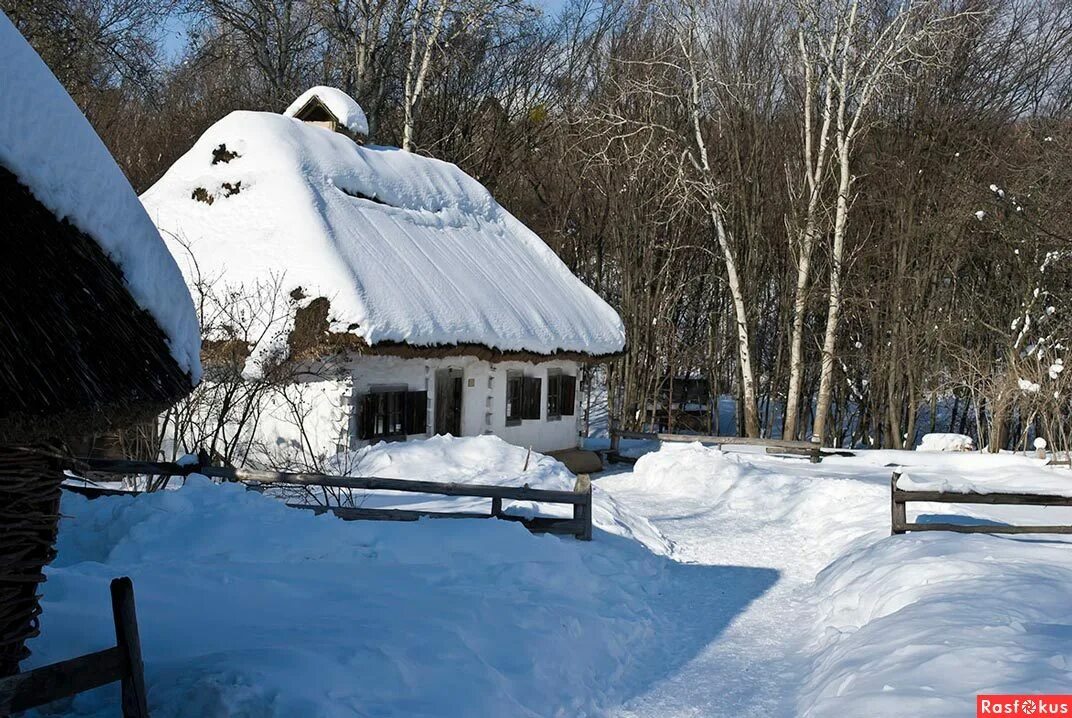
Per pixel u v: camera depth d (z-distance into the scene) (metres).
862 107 26.62
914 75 28.22
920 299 30.78
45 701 4.30
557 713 6.41
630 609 9.27
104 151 5.00
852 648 7.18
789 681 7.52
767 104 32.31
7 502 4.81
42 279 4.48
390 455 15.74
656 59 29.83
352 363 16.95
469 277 20.48
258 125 19.00
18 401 4.20
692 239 33.47
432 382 18.78
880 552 10.11
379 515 10.74
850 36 26.64
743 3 32.28
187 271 17.53
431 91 34.88
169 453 16.61
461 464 15.77
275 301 16.70
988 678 5.78
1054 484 16.80
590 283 34.66
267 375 14.92
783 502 15.95
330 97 22.86
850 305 31.77
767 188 32.84
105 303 4.77
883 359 31.61
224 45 32.34
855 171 30.69
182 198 18.98
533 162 36.44
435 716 5.63
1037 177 27.69
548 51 37.31
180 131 36.06
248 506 9.68
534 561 9.62
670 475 18.59
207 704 5.27
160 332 5.08
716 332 35.59
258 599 7.39
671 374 34.09
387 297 17.16
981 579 8.34
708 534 13.94
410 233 20.41
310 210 17.88
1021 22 31.34
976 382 27.67
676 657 8.24
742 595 10.44
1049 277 28.05
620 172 32.09
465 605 7.61
